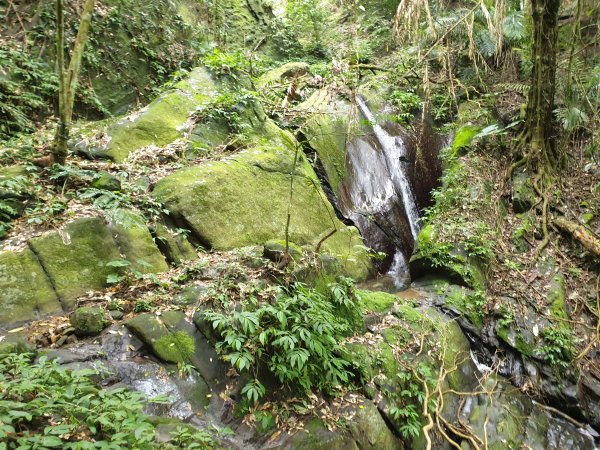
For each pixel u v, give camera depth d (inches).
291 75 374.6
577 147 301.3
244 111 266.4
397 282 265.3
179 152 227.5
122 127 224.8
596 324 221.3
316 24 494.0
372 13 466.6
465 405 181.3
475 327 216.1
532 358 204.2
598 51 315.6
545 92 278.8
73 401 97.9
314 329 145.5
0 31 257.8
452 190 276.4
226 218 206.8
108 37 303.7
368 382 158.1
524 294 226.8
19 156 194.2
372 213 291.4
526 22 342.3
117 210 173.5
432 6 345.7
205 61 288.8
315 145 286.2
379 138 327.0
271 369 137.1
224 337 143.2
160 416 117.0
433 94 357.1
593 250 238.8
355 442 134.6
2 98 234.1
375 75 365.7
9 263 144.7
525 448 169.3
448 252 241.3
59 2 175.9
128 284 160.6
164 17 351.9
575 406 188.7
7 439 87.0
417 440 155.0
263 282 162.6
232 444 123.0
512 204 276.4
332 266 183.0
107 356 130.0
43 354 121.3
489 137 307.0
